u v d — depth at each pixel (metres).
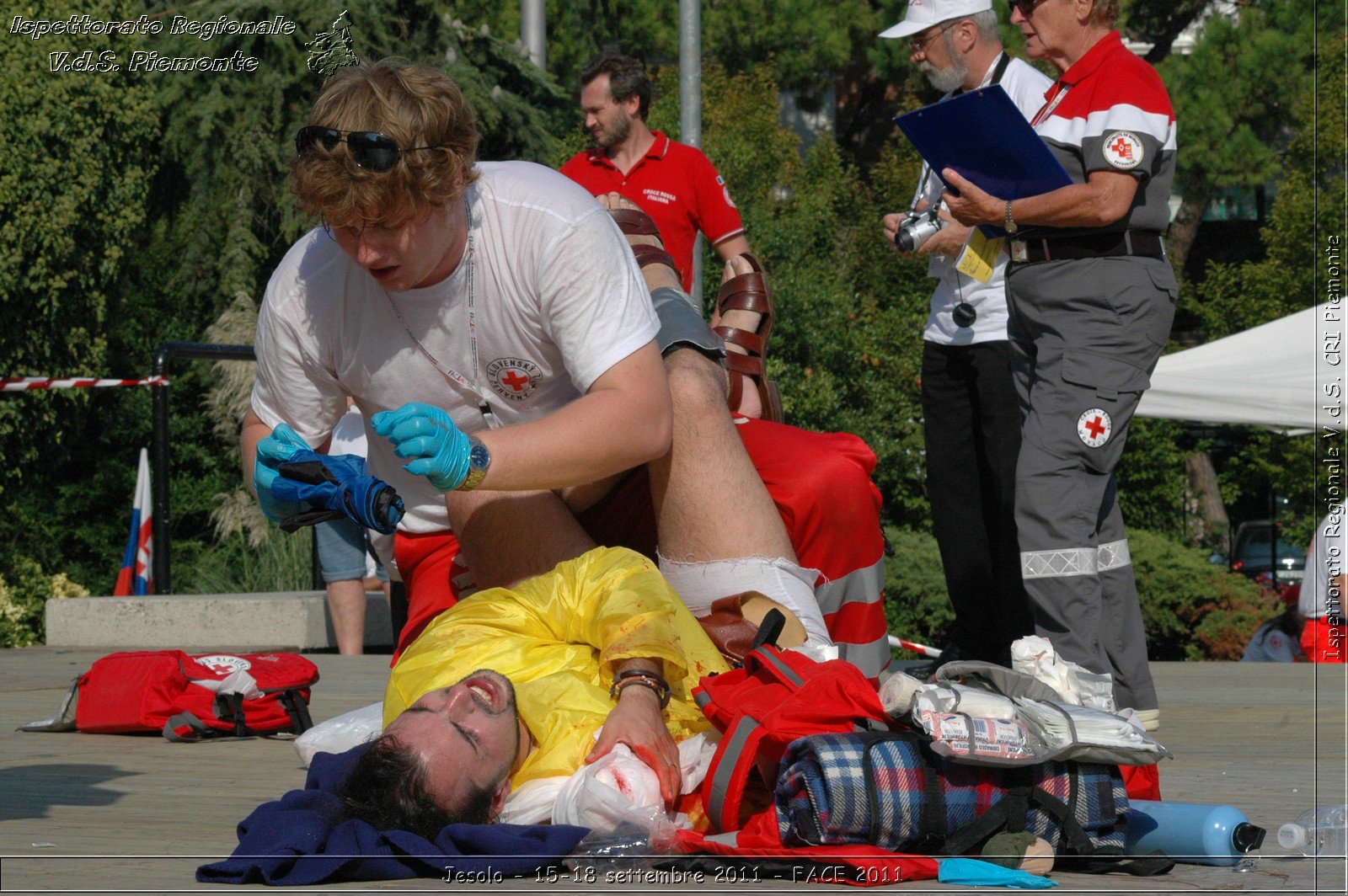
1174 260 23.62
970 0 5.91
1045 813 2.77
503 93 18.34
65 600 9.52
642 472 3.89
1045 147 4.68
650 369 3.39
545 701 3.14
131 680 5.12
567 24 23.84
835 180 22.08
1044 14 4.93
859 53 24.95
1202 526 21.88
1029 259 4.88
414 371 3.59
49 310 18.25
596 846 2.79
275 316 3.66
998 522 6.55
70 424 19.91
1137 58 4.91
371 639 9.77
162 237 21.09
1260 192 24.70
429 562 4.10
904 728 2.86
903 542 16.50
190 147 18.09
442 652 3.37
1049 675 3.13
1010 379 6.34
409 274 3.33
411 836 2.79
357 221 3.14
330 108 3.10
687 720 3.29
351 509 3.20
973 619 6.68
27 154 17.41
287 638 9.22
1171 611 16.00
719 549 3.69
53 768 4.38
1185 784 3.89
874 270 21.64
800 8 23.28
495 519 3.70
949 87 6.07
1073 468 4.74
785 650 3.23
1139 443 19.38
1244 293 21.81
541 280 3.36
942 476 6.60
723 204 7.52
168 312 22.25
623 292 3.39
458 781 2.91
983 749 2.68
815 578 3.82
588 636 3.31
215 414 21.45
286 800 2.94
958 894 2.51
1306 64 21.19
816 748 2.73
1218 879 2.72
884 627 4.30
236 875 2.64
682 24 11.52
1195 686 6.63
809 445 4.18
